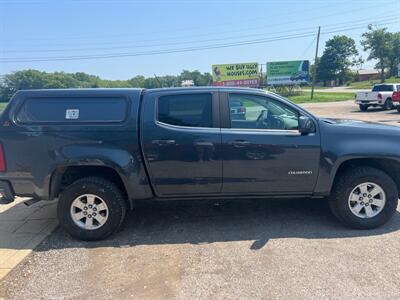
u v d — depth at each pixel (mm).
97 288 3475
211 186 4578
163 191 4586
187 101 4551
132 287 3475
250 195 4672
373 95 24328
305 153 4520
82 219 4543
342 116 21219
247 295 3275
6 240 4594
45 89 4566
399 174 4895
